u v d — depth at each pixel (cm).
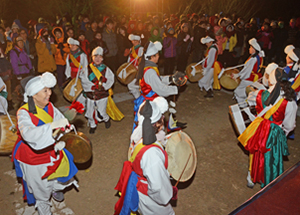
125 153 508
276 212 106
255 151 377
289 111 353
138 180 270
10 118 346
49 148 312
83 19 1089
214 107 697
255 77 628
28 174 314
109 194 408
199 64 743
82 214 371
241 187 421
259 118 371
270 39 1097
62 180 335
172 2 1708
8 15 1440
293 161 488
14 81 790
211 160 487
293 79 467
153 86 422
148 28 1005
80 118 634
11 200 394
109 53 885
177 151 300
